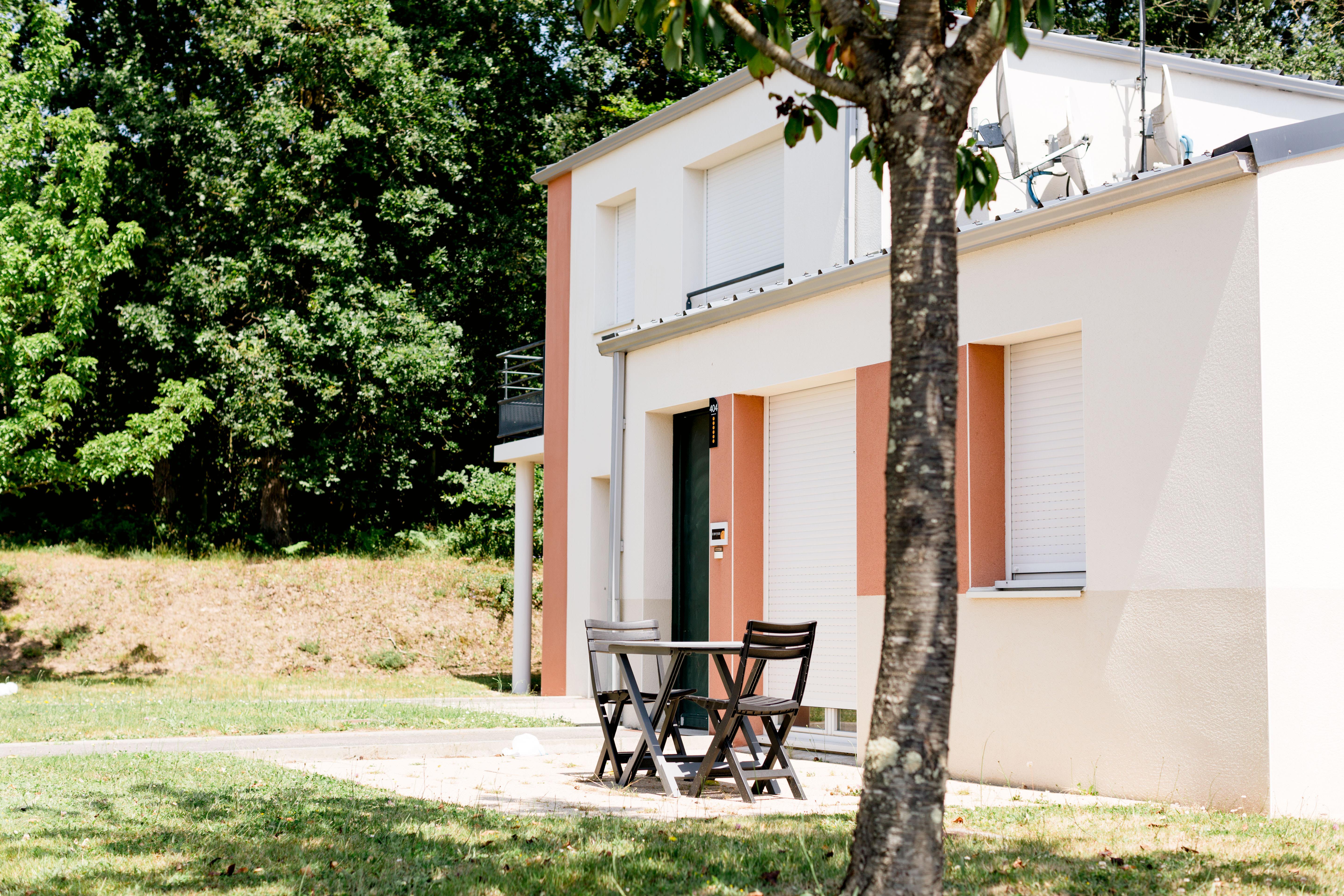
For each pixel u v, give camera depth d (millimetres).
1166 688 7809
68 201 17781
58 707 13844
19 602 21906
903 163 4207
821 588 11328
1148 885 5004
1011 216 8984
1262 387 7449
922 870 3928
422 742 11094
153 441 18391
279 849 5734
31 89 17391
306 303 25672
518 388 18578
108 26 26234
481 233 27219
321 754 10406
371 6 24656
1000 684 8922
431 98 25203
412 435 26406
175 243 25203
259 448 26469
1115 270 8375
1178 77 13219
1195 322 7852
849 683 10945
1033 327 8930
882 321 10188
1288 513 7418
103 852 5648
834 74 5156
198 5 25953
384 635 23047
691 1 4625
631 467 13531
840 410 11188
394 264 26172
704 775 8047
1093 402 8453
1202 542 7691
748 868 5254
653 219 15227
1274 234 7555
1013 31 4137
